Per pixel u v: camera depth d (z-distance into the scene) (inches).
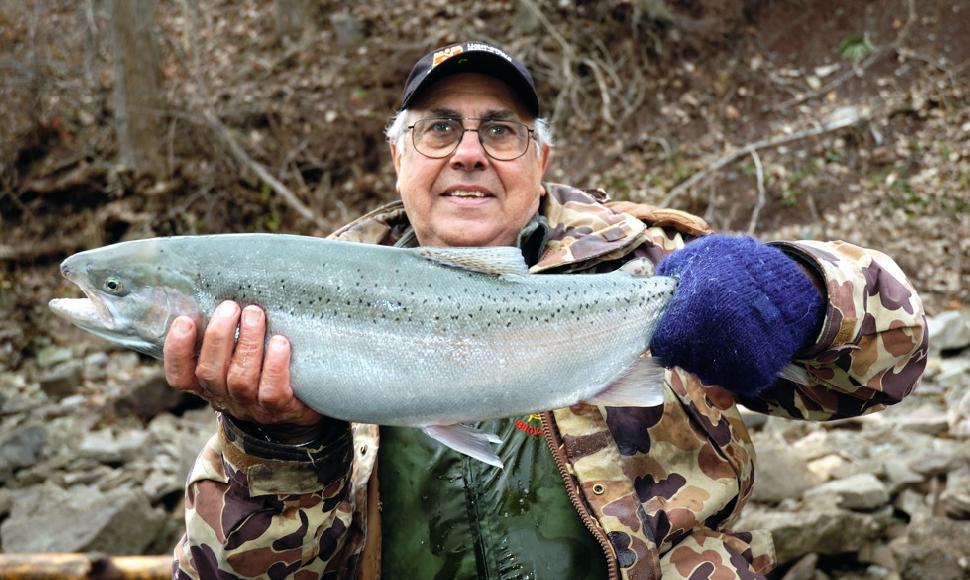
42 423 313.7
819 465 221.6
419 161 113.3
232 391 86.7
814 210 404.5
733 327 84.9
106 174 460.8
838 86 452.4
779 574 192.5
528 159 113.5
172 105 474.0
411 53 497.4
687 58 479.8
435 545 101.7
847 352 90.6
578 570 99.3
